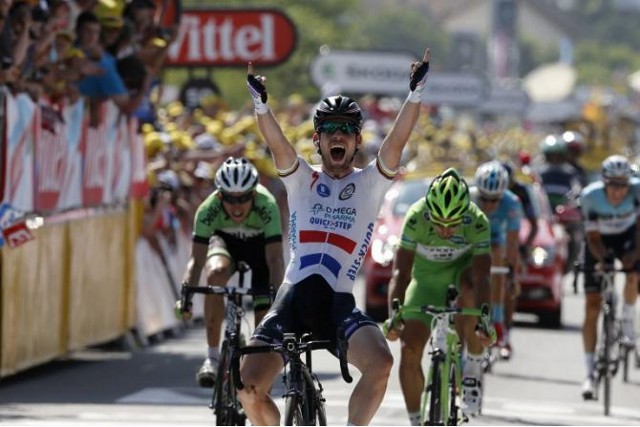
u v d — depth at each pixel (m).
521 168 48.59
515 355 39.72
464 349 27.38
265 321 20.22
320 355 38.69
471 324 26.38
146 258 42.47
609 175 33.81
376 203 20.66
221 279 25.81
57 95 34.19
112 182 38.97
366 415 19.33
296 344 19.48
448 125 105.50
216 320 26.12
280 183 51.38
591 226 33.88
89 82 36.69
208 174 47.59
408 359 25.69
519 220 34.09
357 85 108.50
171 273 44.38
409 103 20.38
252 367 19.89
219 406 23.62
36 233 34.03
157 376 34.66
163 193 42.69
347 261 20.48
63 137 34.91
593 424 29.11
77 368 36.09
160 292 43.28
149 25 39.34
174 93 81.25
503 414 30.17
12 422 26.48
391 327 24.27
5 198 31.02
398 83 108.81
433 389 23.95
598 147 83.06
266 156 54.09
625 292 34.88
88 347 40.72
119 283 39.84
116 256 39.62
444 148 82.44
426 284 26.77
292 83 148.25
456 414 24.75
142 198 42.03
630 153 84.19
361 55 108.50
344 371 19.61
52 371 35.47
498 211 33.78
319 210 20.50
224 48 61.06
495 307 33.22
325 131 20.36
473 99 128.38
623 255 35.44
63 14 32.88
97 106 37.12
